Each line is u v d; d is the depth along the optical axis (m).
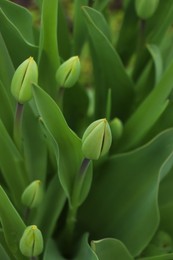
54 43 1.04
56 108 0.97
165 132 1.07
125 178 1.12
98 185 1.14
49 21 1.02
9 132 1.08
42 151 1.08
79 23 1.14
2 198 0.99
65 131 0.99
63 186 1.01
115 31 2.10
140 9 1.12
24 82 0.97
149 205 1.08
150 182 1.09
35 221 1.09
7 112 1.06
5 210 1.00
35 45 1.10
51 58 1.05
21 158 1.09
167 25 1.15
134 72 1.22
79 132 1.20
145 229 1.09
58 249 1.11
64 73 1.01
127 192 1.12
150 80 1.19
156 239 1.19
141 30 1.16
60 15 1.14
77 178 1.02
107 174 1.13
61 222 1.16
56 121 0.99
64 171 1.01
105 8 1.21
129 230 1.11
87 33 1.16
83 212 1.15
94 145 0.94
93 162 1.12
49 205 1.08
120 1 2.29
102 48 1.10
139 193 1.11
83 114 1.19
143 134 1.13
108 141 0.94
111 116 1.20
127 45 1.21
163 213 1.17
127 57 1.22
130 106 1.19
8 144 1.06
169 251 1.18
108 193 1.13
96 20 1.09
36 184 1.02
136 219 1.10
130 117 1.17
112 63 1.12
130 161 1.11
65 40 1.16
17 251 1.04
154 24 1.18
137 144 1.17
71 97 1.16
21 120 1.03
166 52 1.23
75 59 1.01
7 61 1.05
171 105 1.14
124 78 1.15
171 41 1.23
